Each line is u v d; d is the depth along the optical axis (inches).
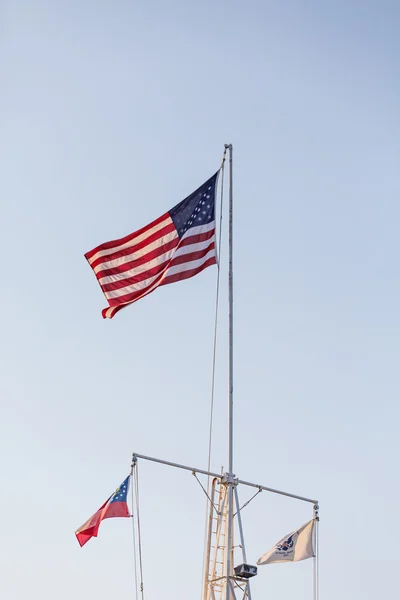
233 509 1109.1
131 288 1268.5
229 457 1136.2
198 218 1289.4
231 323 1209.4
